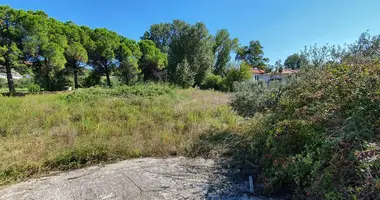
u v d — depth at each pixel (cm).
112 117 446
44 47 1118
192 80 1764
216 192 202
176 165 264
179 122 416
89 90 708
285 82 379
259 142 268
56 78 1543
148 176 235
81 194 197
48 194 197
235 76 1518
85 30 1579
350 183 145
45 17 1316
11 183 217
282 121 243
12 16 1050
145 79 1925
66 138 324
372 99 170
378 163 131
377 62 202
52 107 511
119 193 199
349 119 173
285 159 199
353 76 200
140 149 299
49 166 251
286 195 194
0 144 290
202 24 2094
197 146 309
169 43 2462
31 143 296
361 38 278
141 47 1930
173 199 190
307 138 205
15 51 1054
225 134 341
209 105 605
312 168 171
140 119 437
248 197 193
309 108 230
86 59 1454
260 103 419
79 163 262
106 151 280
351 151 149
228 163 265
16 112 446
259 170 243
